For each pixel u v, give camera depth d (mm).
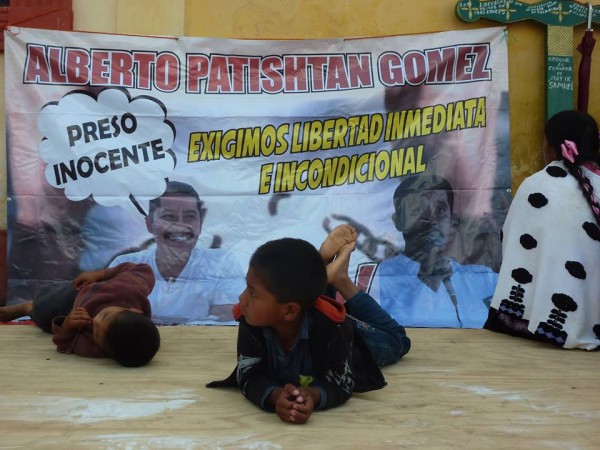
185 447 2105
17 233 4672
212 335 3986
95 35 4723
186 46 4785
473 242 4840
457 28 5223
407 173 4844
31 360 3307
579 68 5086
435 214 4832
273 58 4836
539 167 5297
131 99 4734
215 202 4785
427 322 4551
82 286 3787
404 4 5223
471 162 4855
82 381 2893
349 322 2596
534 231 3887
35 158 4676
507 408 2547
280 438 2193
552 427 2328
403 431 2277
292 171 4820
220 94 4805
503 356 3475
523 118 5281
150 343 3121
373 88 4844
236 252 4770
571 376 3057
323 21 5195
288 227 4809
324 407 2467
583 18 5180
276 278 2271
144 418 2383
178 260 4746
